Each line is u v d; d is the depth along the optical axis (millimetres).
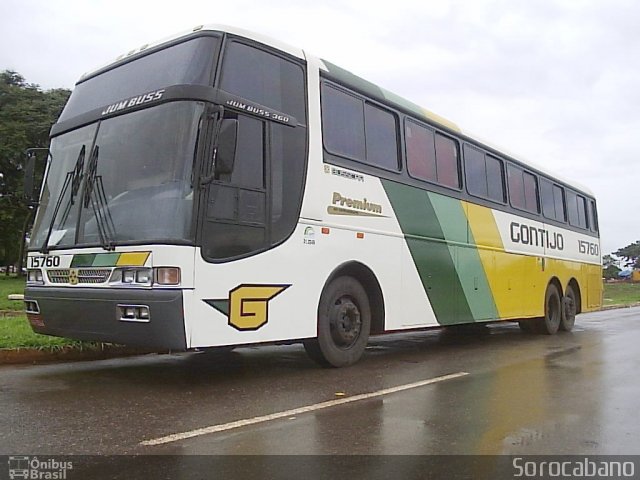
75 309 6316
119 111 6582
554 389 6543
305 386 6496
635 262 99688
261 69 6746
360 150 8078
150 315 5668
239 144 6344
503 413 5402
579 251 15688
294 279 6840
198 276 5797
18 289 20094
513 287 11945
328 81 7684
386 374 7422
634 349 10461
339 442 4426
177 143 5988
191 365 7859
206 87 6066
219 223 6039
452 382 6945
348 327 7773
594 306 16625
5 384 6383
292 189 6895
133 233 5988
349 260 7672
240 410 5328
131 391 6074
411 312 8844
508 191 12109
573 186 15742
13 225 31656
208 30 6410
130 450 4148
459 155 10516
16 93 30594
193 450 4172
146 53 6844
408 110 9195
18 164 29062
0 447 4195
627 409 5602
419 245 9102
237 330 6145
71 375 6961
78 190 6703
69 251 6512
